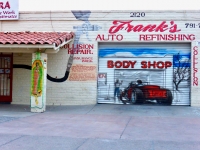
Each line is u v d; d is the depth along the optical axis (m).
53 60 15.45
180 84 15.16
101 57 15.57
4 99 15.95
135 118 11.75
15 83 15.88
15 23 15.93
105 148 7.34
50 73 15.48
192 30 14.85
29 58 15.78
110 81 15.51
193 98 14.81
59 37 13.72
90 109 13.98
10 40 12.87
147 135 8.83
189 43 15.09
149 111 13.47
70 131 9.27
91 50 15.31
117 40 15.19
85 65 15.32
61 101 15.42
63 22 15.58
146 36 15.05
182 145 7.70
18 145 7.55
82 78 15.35
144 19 15.06
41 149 7.20
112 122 10.88
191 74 14.85
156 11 15.03
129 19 15.16
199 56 14.79
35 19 15.77
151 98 15.29
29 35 14.33
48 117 11.86
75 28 15.48
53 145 7.56
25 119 11.32
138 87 15.37
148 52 15.32
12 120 11.08
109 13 15.26
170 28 14.96
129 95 15.41
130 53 15.41
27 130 9.36
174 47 15.20
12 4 15.84
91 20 15.36
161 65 15.24
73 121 11.03
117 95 15.48
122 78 15.46
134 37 15.12
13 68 15.88
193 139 8.38
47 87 15.48
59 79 15.43
